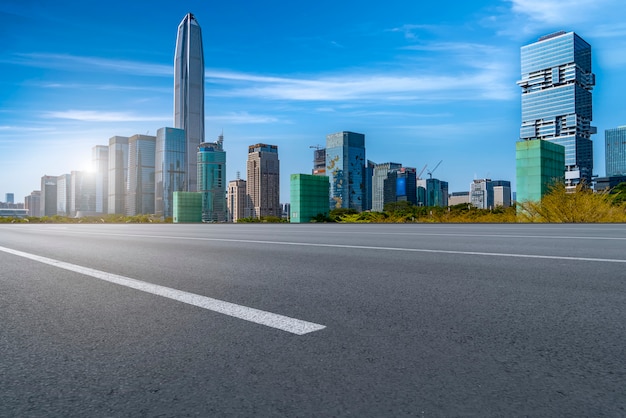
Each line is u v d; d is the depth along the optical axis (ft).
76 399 5.12
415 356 6.36
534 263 15.67
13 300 10.80
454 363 6.07
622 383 5.35
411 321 8.27
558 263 15.57
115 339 7.40
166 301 10.39
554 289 11.08
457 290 11.18
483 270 14.33
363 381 5.49
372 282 12.55
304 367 5.98
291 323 8.23
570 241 24.72
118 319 8.75
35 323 8.54
